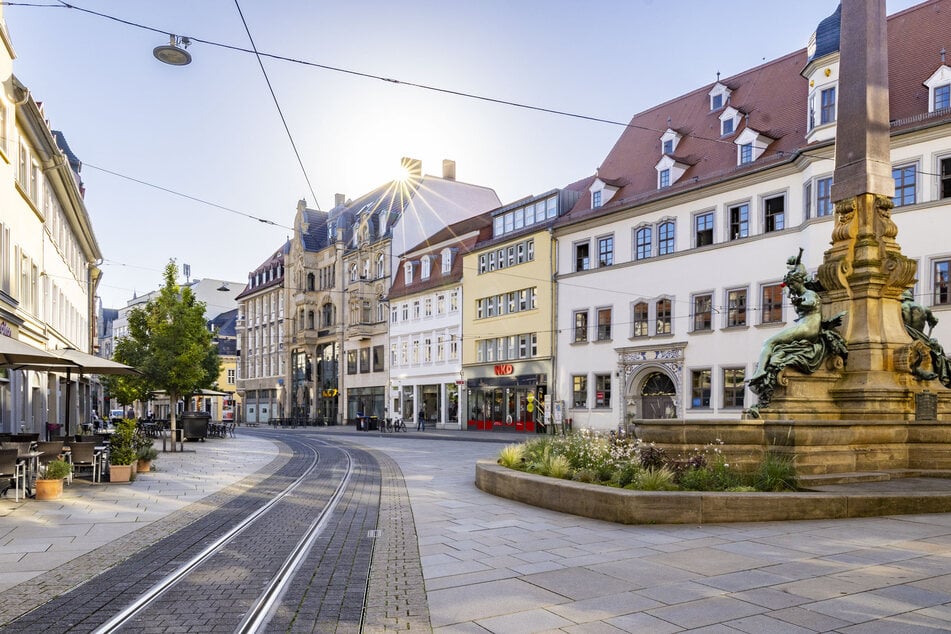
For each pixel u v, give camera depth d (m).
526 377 43.31
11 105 19.62
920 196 26.36
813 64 29.03
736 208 32.66
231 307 103.69
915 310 14.46
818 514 8.91
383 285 59.41
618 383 37.31
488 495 12.51
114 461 15.23
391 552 7.69
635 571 6.52
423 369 54.00
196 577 6.64
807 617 5.11
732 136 34.72
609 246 38.62
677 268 34.72
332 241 67.44
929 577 6.11
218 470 17.83
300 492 13.23
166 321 26.16
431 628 5.08
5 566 7.15
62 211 29.89
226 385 93.62
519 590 6.01
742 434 11.07
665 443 11.64
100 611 5.57
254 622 5.25
